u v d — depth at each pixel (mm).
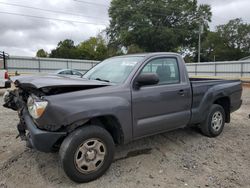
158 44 53375
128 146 4477
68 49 59156
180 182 3309
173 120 4109
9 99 4195
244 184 3289
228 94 5164
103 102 3248
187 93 4332
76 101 3080
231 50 69438
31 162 3783
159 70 4070
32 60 29875
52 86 2953
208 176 3479
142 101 3654
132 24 52719
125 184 3230
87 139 3172
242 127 5965
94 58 57750
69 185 3182
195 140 4832
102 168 3334
